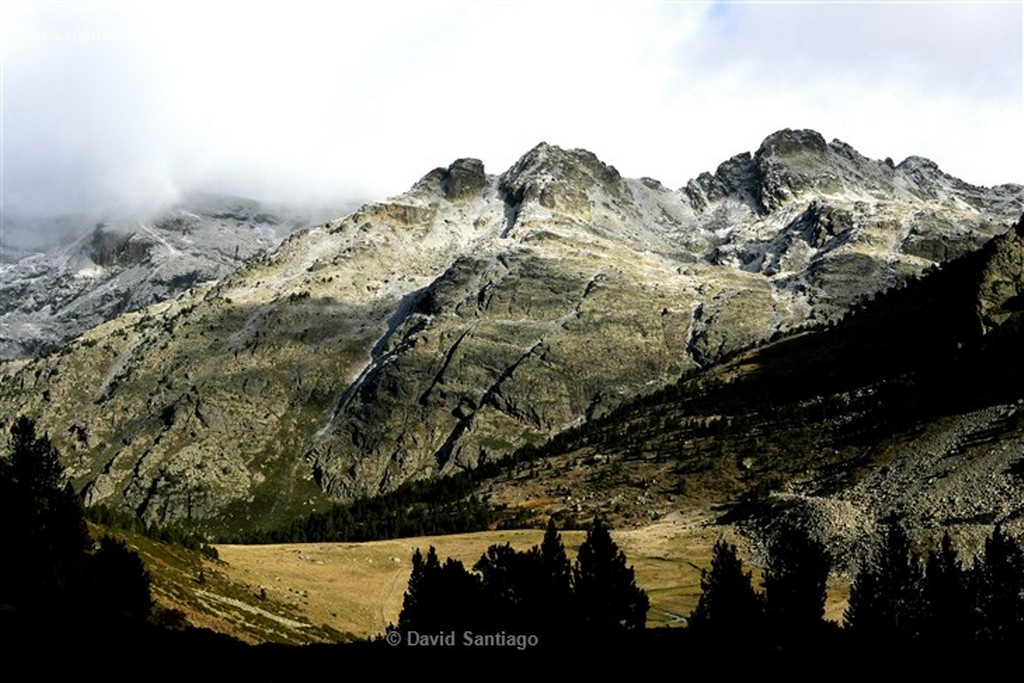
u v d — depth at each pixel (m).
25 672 47.88
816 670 61.00
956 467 126.00
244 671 58.34
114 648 54.47
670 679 60.12
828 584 103.06
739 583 68.88
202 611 82.44
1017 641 65.38
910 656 63.31
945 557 69.19
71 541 71.62
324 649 68.31
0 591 58.84
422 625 70.88
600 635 71.31
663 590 112.50
